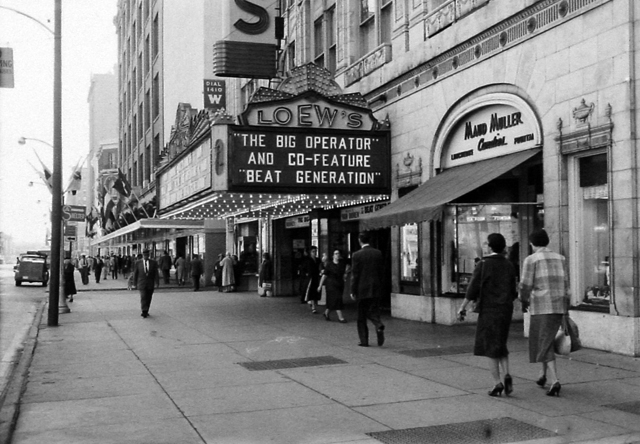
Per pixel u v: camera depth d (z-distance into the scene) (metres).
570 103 11.34
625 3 10.21
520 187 14.29
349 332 14.27
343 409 7.34
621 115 10.27
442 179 14.69
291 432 6.46
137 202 50.44
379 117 18.00
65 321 17.52
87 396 8.18
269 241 27.20
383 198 18.20
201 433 6.46
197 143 18.47
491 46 13.51
